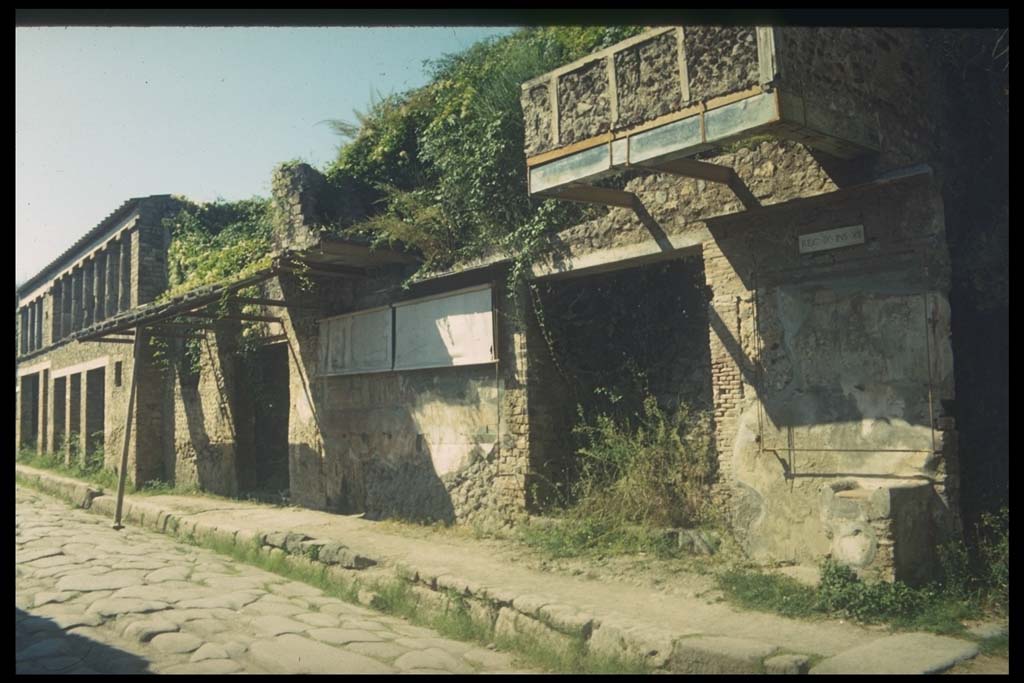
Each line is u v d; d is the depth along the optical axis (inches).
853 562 234.5
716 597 246.2
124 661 215.8
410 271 435.2
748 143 292.7
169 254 708.7
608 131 275.6
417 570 298.5
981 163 278.1
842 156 263.0
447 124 412.2
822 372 267.0
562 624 231.3
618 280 393.4
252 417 607.5
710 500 313.7
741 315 288.7
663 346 374.6
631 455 334.3
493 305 374.9
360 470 459.8
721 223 295.7
